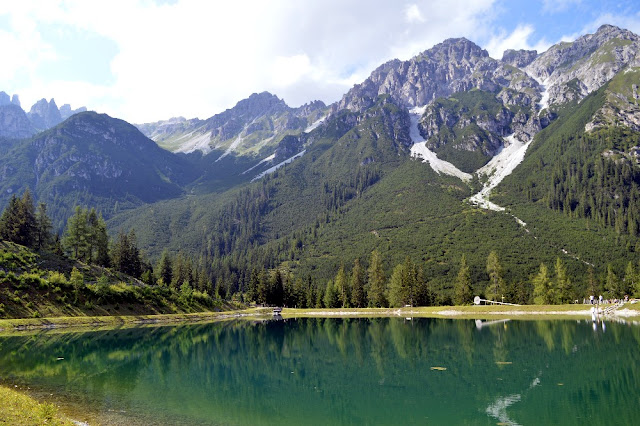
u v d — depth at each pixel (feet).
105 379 145.18
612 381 132.87
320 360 186.50
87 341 241.96
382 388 133.28
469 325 311.47
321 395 125.90
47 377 144.77
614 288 476.54
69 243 417.90
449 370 157.28
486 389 128.26
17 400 95.50
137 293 405.18
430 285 631.15
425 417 104.22
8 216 404.98
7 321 275.59
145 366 172.55
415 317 424.05
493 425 97.14
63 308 320.50
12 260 345.31
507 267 655.76
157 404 114.01
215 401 118.62
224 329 330.54
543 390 125.08
